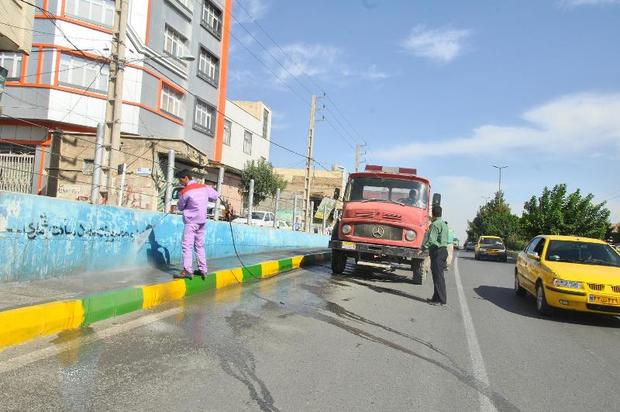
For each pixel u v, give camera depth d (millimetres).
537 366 6180
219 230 14523
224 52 34500
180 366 5074
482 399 4867
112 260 9602
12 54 23125
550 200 39219
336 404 4457
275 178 41031
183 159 23875
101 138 9766
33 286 7316
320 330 7133
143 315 7070
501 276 18703
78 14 23578
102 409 3939
